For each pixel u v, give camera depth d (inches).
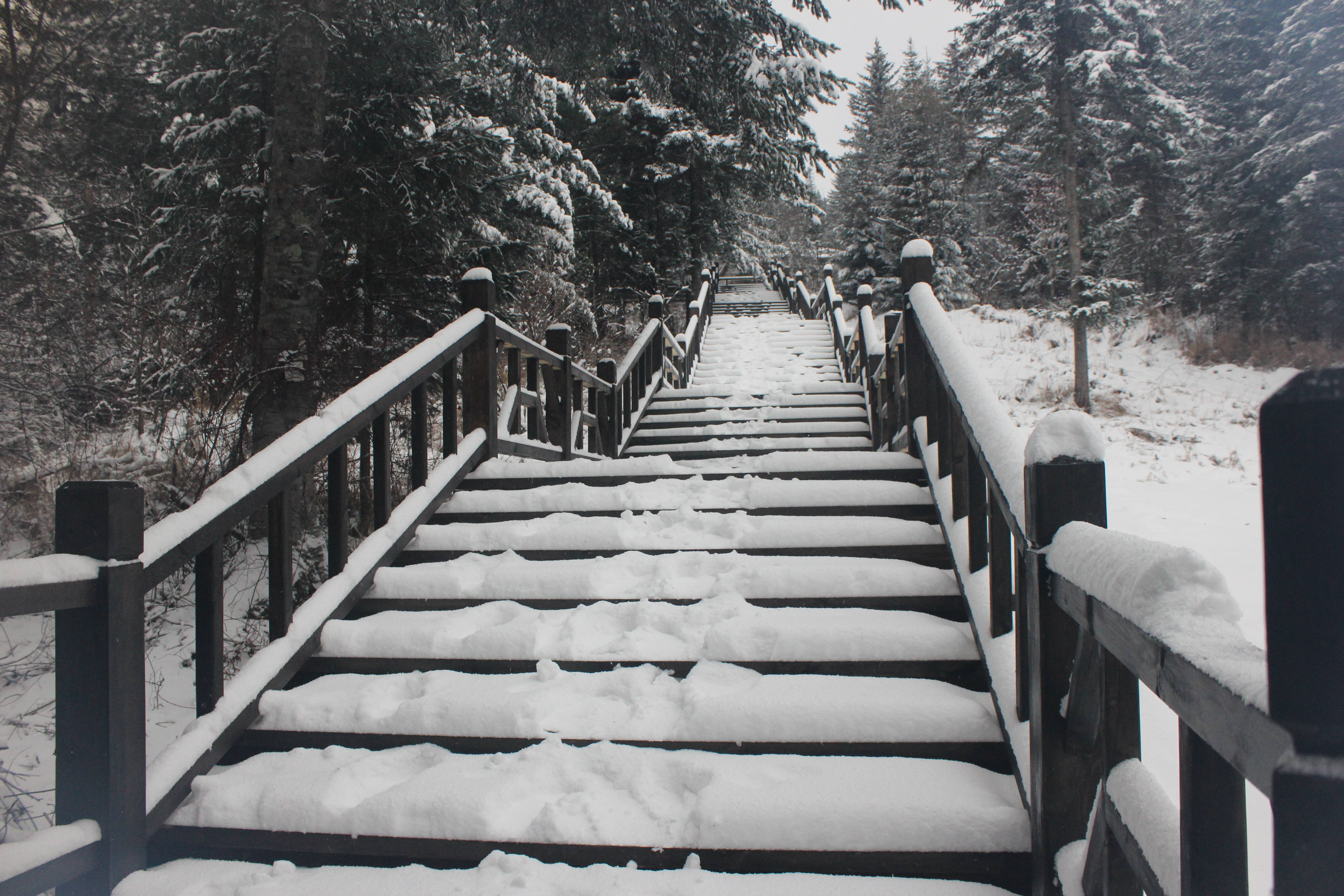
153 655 140.1
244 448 198.4
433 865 73.4
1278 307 692.7
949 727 80.5
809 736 81.3
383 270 254.8
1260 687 28.8
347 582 110.9
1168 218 817.5
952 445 114.0
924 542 115.7
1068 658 61.6
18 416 185.5
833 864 68.7
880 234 993.5
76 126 229.1
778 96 399.5
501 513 137.8
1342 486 22.0
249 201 224.7
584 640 101.1
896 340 171.3
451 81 264.2
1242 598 173.5
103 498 71.7
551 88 351.3
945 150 1055.6
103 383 201.8
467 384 163.5
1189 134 651.5
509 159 287.3
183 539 81.7
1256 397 553.6
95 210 228.4
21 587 63.4
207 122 231.5
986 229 1036.5
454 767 81.1
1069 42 626.8
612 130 725.3
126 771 72.6
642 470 148.6
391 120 242.1
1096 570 49.6
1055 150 644.7
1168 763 103.7
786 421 311.4
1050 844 61.7
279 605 98.7
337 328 224.2
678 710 87.4
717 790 73.9
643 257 787.4
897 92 1387.8
